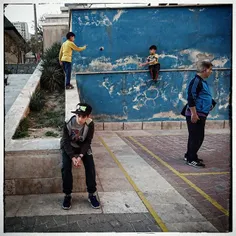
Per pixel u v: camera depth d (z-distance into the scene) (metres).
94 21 7.79
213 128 8.34
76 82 7.85
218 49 8.05
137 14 7.84
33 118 5.59
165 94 8.19
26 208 3.08
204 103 4.48
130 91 8.11
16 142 3.64
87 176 3.14
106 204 3.19
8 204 3.17
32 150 3.37
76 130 3.10
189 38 7.99
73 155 3.02
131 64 8.02
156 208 3.10
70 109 4.95
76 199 3.33
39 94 6.71
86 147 3.12
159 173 4.26
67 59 6.80
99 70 7.98
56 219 2.85
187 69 8.09
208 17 7.91
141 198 3.35
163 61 8.06
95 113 8.09
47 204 3.18
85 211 3.02
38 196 3.40
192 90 4.41
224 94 8.23
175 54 8.05
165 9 7.84
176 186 3.74
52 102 7.00
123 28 7.88
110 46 7.92
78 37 7.81
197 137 4.57
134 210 3.05
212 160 5.00
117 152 5.48
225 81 8.18
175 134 7.42
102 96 8.07
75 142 3.18
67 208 3.05
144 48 7.99
